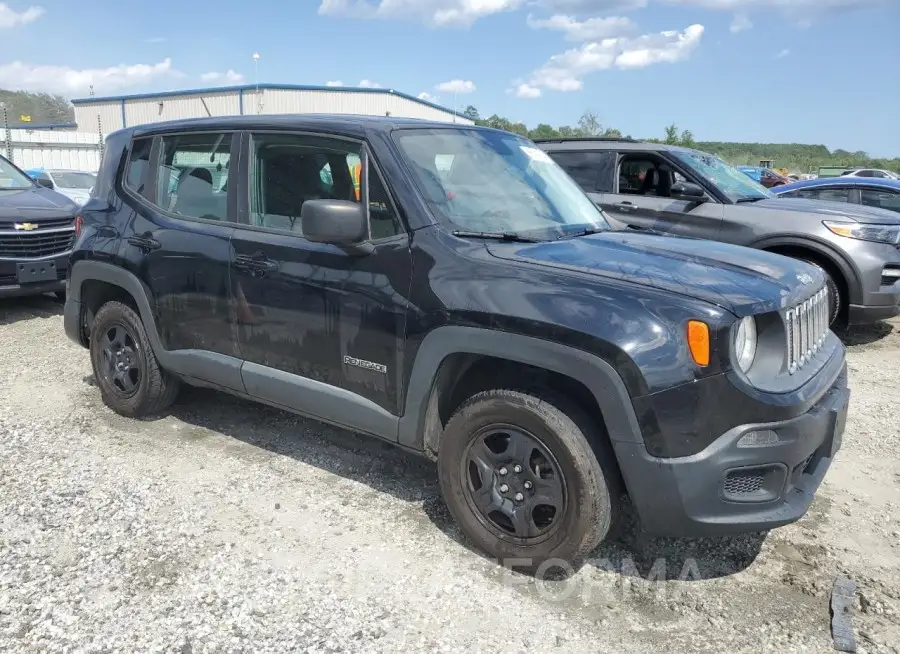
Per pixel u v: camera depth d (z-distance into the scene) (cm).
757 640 262
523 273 291
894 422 482
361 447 425
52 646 249
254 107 3950
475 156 374
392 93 4103
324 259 340
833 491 383
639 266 293
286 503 354
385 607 275
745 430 259
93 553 305
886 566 312
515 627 266
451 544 321
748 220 685
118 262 433
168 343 419
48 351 623
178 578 289
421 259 312
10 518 332
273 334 363
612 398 262
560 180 419
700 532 269
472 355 303
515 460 295
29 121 5500
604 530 284
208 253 387
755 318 275
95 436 432
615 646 257
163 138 434
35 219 748
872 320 666
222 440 431
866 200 1031
